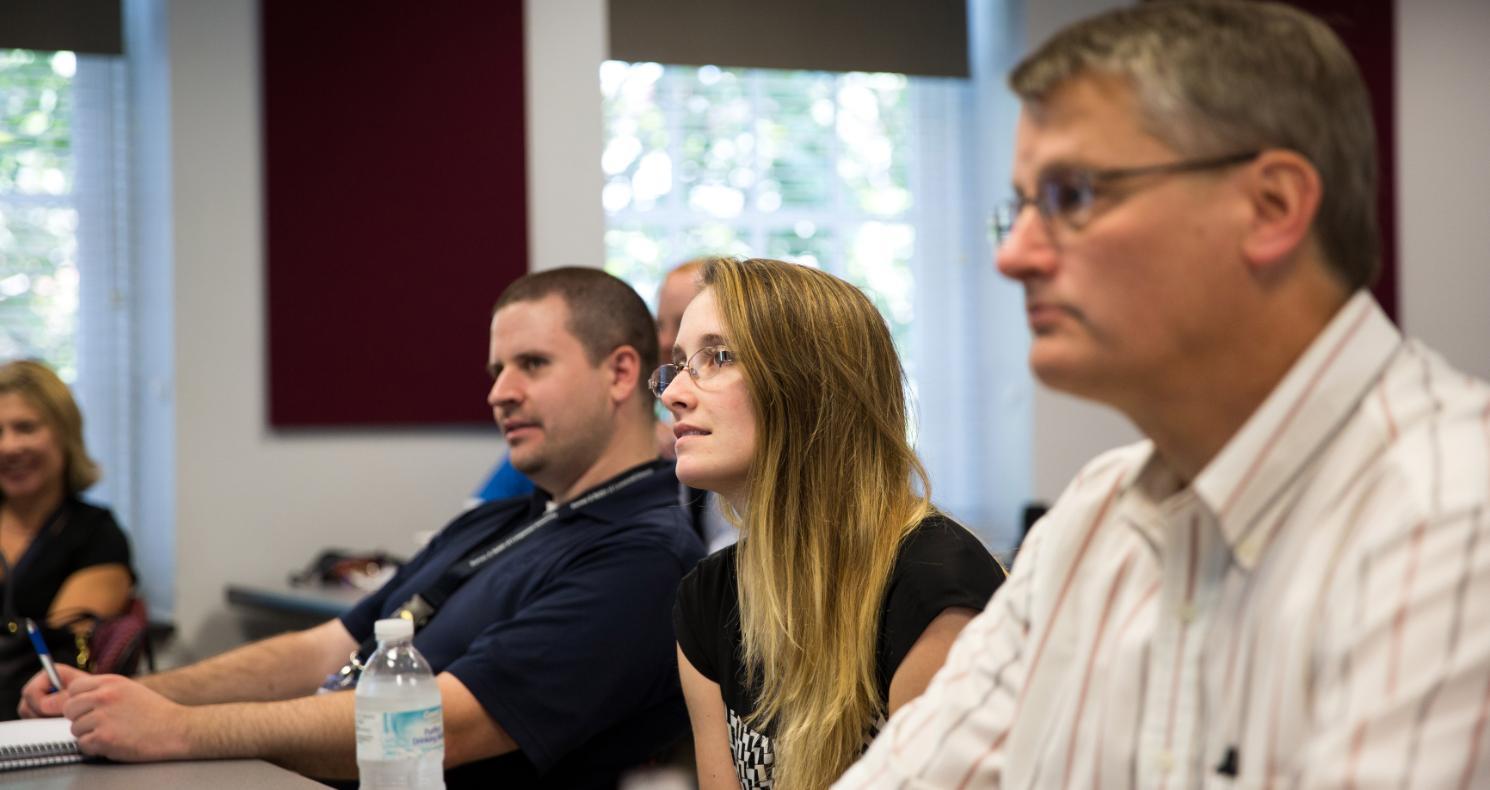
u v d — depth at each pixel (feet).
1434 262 32.94
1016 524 30.63
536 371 13.46
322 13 26.18
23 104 26.86
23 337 26.71
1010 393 30.99
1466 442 4.71
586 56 27.86
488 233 27.17
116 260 27.32
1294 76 4.89
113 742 10.71
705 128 30.30
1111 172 4.94
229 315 25.82
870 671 9.04
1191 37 4.95
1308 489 5.02
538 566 12.70
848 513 9.43
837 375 9.61
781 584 9.41
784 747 9.14
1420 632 4.43
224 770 10.52
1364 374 5.02
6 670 16.55
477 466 27.45
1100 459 6.45
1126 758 5.43
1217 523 5.27
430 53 26.84
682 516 13.01
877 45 30.78
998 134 31.27
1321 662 4.74
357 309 26.35
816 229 31.04
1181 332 4.97
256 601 24.06
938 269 31.91
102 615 20.52
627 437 13.70
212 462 25.63
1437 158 32.96
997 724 6.64
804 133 31.04
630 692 12.08
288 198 25.96
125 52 26.89
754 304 9.78
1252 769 4.93
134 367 27.40
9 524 21.06
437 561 14.46
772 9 30.01
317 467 26.32
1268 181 4.88
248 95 26.02
